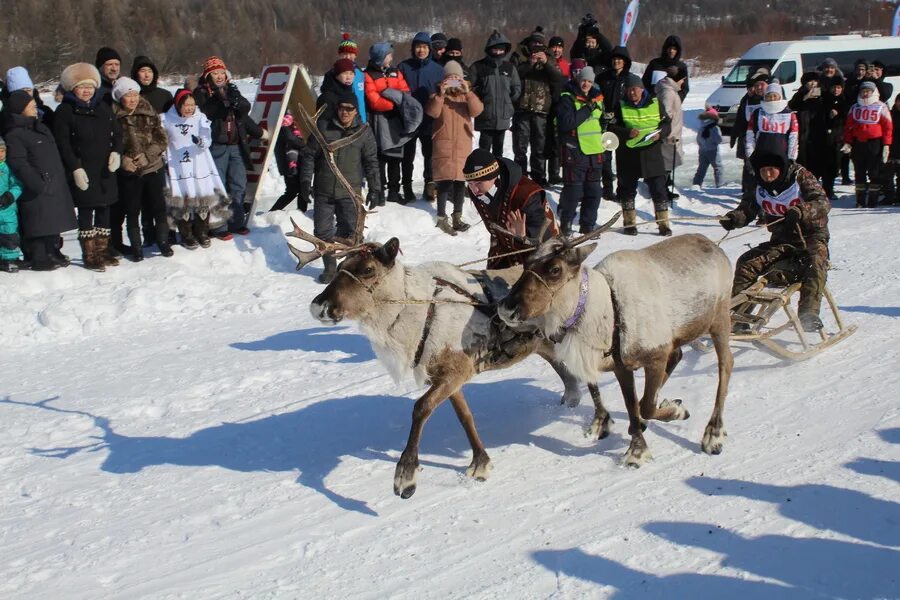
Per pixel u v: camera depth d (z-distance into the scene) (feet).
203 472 19.34
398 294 17.44
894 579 13.61
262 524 16.92
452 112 37.99
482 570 14.87
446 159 38.11
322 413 22.18
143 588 14.99
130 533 16.85
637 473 17.89
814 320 22.71
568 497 17.12
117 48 111.65
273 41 124.98
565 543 15.46
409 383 23.86
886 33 157.07
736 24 177.68
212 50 117.08
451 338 17.60
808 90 46.73
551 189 44.91
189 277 33.24
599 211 43.19
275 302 32.09
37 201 31.65
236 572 15.33
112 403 23.50
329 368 25.49
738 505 16.21
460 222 39.19
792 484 16.79
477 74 40.11
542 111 42.42
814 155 47.16
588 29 45.70
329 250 17.47
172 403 23.35
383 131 38.75
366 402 22.77
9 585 15.30
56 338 29.66
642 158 39.42
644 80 46.19
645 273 17.88
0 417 22.94
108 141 32.19
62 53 108.27
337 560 15.52
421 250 37.50
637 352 17.71
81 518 17.58
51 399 24.04
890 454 17.56
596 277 17.38
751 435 19.12
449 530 16.25
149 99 34.86
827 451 17.98
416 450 17.54
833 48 68.49
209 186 34.65
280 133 40.19
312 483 18.49
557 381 23.38
